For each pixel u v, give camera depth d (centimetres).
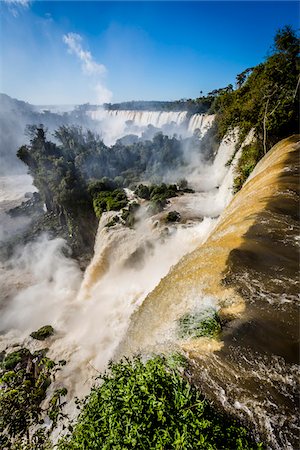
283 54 2880
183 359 696
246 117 3219
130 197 4312
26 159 5612
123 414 496
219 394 607
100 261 3216
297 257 1075
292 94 2897
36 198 6253
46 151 5716
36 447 659
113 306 2720
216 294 934
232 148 4144
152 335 952
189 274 1104
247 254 1091
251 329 773
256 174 2312
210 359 693
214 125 5141
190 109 8312
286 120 2898
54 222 5119
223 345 727
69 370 2092
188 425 485
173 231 2941
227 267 1030
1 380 809
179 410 509
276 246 1143
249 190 1911
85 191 4641
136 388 533
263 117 3003
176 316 927
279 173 1847
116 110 13112
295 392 620
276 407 590
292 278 961
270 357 695
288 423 563
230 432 514
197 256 1228
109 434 482
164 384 552
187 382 584
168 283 1201
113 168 5844
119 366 618
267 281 953
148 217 3391
